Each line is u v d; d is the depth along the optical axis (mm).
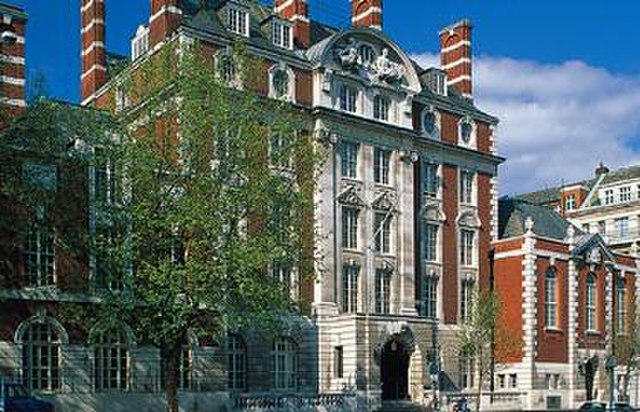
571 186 113562
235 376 55969
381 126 64375
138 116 43812
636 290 80625
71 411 46531
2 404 39812
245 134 43406
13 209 42875
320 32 70375
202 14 60438
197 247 41844
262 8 67875
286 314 52062
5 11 48188
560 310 72750
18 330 45312
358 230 63000
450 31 77625
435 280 68438
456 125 71625
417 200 67750
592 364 75312
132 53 64312
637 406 76938
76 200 44281
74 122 43719
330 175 61281
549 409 69375
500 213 78062
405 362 62594
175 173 42344
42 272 46406
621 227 105938
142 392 49250
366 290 62656
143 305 43062
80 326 47219
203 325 44375
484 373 66438
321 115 61188
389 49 67188
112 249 41344
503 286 71750
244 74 47344
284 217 44500
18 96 47969
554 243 73000
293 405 53344
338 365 58750
